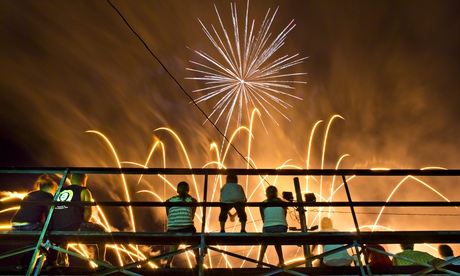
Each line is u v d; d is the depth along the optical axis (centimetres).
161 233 530
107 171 566
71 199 600
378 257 603
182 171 561
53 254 566
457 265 541
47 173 581
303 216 704
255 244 557
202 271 488
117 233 529
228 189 679
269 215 645
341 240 548
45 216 599
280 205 534
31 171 561
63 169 565
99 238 538
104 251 603
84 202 528
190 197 639
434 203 536
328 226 625
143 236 533
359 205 539
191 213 634
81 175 643
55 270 527
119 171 563
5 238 533
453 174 556
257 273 525
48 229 557
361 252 518
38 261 528
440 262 495
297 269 539
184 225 611
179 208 625
